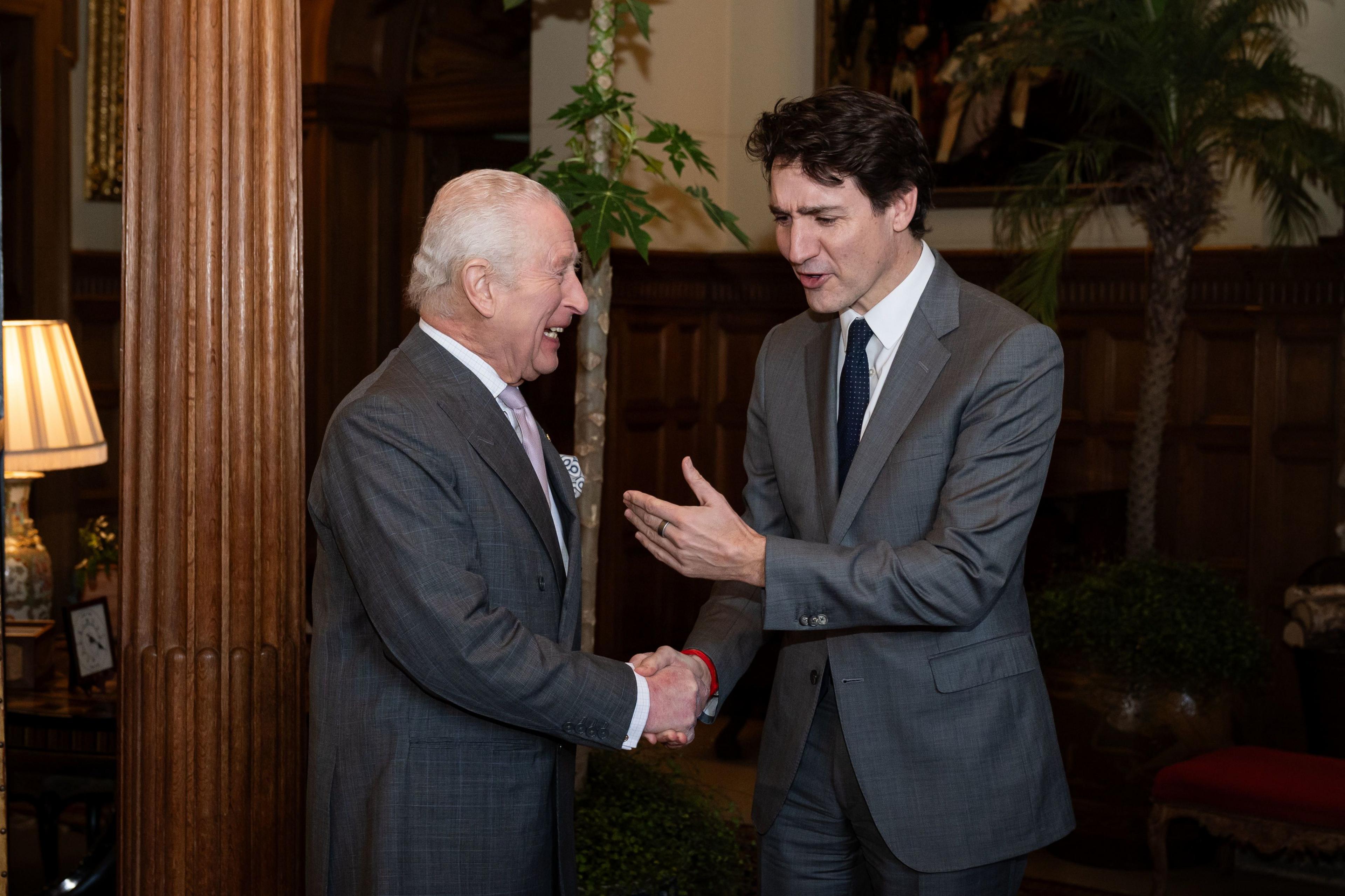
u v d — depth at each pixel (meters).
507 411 2.06
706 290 6.55
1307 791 3.44
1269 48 5.31
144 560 2.32
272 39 2.33
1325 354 5.37
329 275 7.56
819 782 2.15
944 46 6.18
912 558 1.90
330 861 1.94
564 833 2.06
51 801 3.64
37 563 4.01
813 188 1.94
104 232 6.89
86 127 6.78
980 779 1.99
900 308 2.07
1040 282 5.03
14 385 3.84
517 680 1.82
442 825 1.90
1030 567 5.04
